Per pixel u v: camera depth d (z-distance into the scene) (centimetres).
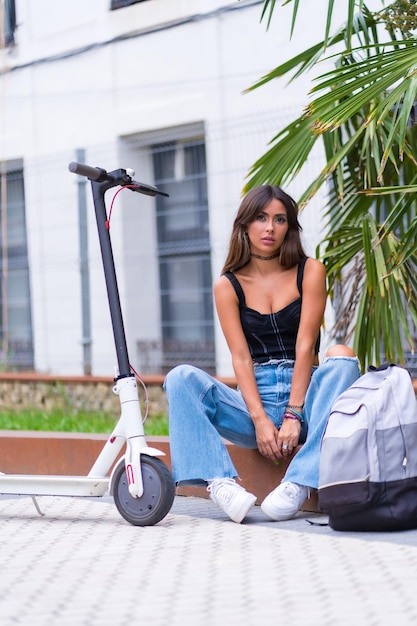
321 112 377
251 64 763
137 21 844
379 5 592
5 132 952
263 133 736
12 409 797
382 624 206
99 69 875
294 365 341
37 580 253
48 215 900
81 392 748
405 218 463
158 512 317
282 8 736
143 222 845
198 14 798
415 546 278
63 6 900
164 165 837
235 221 345
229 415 341
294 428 331
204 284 816
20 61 936
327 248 424
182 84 813
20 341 941
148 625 211
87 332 786
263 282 344
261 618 213
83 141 889
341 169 392
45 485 335
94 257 859
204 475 322
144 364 844
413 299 400
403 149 349
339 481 300
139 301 849
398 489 298
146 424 597
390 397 303
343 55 389
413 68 346
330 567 256
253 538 297
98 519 338
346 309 428
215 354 800
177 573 255
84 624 213
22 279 941
